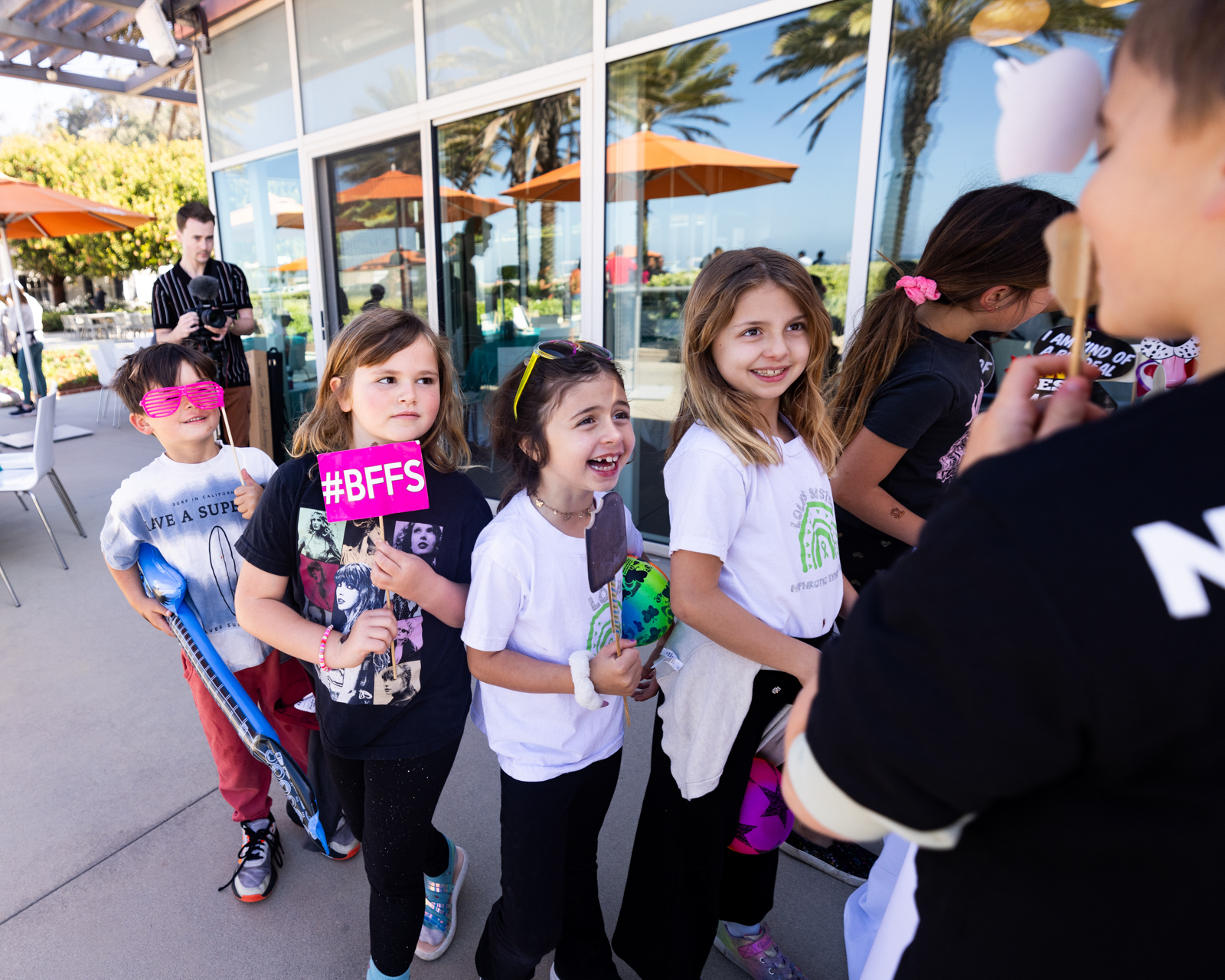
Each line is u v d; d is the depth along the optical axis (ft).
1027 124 1.56
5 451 22.03
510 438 4.11
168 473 5.60
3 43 19.07
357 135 15.19
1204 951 1.33
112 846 6.44
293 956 5.37
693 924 4.38
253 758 5.92
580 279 12.75
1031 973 1.52
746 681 3.97
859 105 9.45
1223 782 1.23
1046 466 1.37
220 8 16.92
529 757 4.12
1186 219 1.33
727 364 3.86
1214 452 1.27
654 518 12.87
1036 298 4.65
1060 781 1.41
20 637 10.35
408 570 3.97
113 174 57.98
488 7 12.66
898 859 3.81
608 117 11.71
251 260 19.04
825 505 4.25
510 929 4.29
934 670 1.41
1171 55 1.25
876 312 5.06
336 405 4.41
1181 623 1.20
